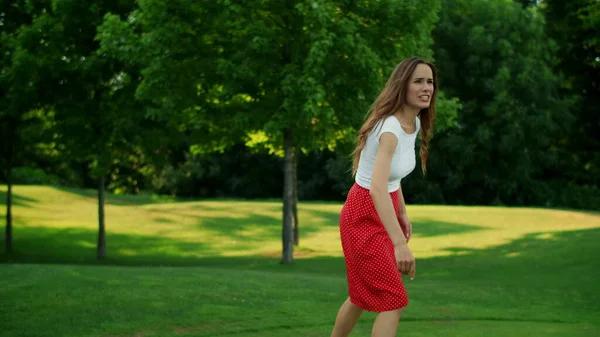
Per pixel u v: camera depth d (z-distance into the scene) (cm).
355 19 1636
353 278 412
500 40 4084
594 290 1178
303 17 1666
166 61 1723
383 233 405
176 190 5266
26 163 2562
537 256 1809
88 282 924
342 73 1672
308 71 1579
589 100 4653
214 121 1862
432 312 852
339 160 4478
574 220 2919
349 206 416
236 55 1686
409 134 406
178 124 2109
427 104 402
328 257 2106
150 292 880
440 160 4303
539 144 4188
